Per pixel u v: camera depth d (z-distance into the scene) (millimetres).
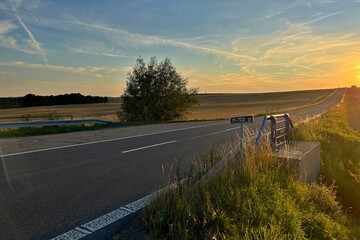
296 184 5891
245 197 4707
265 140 7312
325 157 10023
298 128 12039
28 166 7828
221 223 4008
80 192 5719
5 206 5012
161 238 3822
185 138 13750
